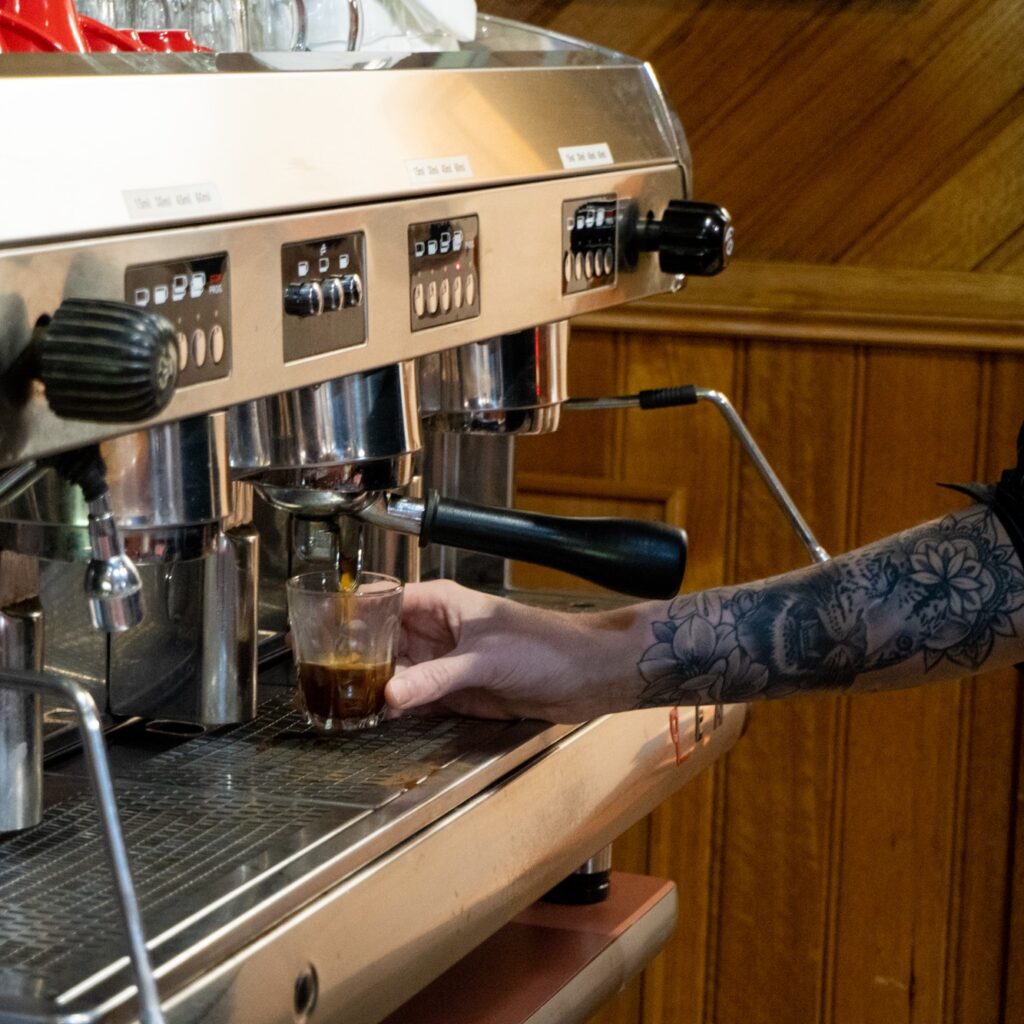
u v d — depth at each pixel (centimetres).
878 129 189
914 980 199
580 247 110
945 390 190
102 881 78
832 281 191
